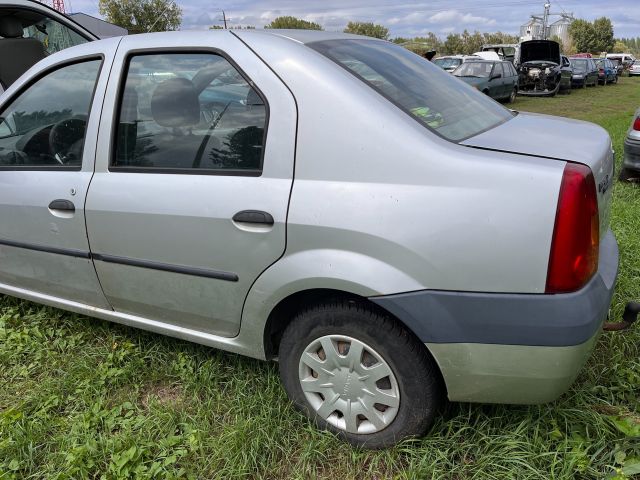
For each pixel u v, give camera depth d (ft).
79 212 8.49
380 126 6.40
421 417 6.82
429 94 7.57
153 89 8.00
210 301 7.72
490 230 5.85
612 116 47.19
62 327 10.50
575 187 5.75
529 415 7.22
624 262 12.19
